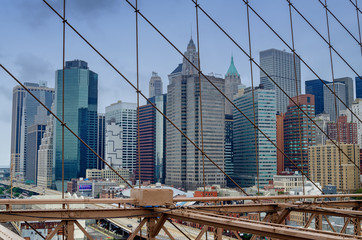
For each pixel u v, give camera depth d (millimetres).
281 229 10789
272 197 18641
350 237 9750
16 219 13781
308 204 19406
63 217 14297
